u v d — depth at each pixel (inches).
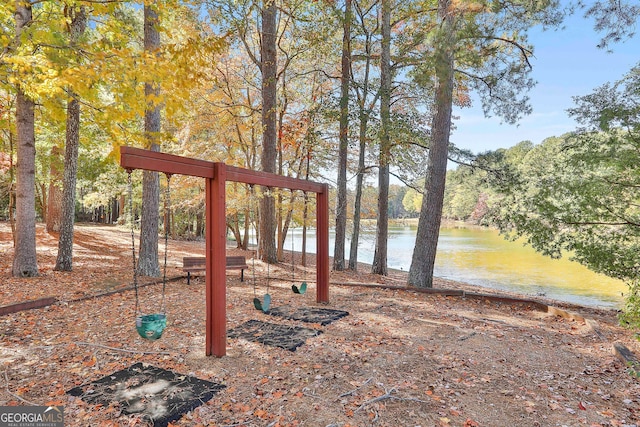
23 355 167.2
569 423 122.9
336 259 520.7
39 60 237.9
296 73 585.6
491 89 344.2
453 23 301.9
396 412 126.7
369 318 240.8
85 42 278.7
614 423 122.6
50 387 139.0
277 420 120.2
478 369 163.8
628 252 299.9
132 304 259.8
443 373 158.6
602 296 462.9
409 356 176.1
